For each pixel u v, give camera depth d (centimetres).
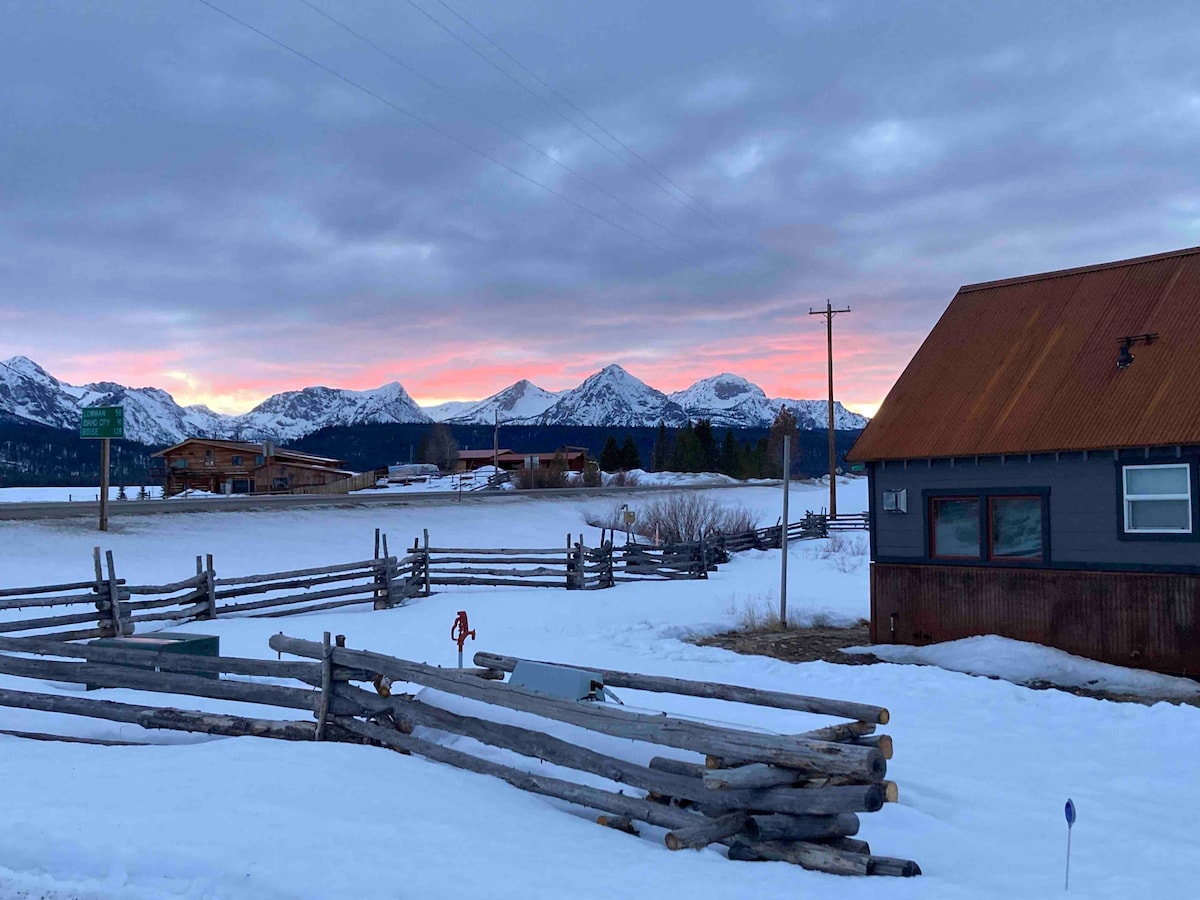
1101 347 1711
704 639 1858
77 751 774
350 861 543
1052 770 925
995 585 1678
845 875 586
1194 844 697
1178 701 1350
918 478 1788
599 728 702
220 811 608
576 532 4338
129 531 2905
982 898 548
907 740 1030
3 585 2083
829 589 2627
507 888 522
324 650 848
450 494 5216
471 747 813
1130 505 1535
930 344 1984
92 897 501
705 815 645
